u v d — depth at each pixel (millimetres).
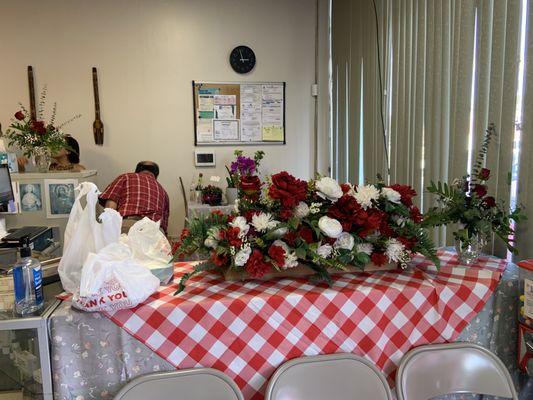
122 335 1218
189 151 3844
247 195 1448
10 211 2404
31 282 1219
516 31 1608
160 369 1243
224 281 1441
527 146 1564
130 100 3717
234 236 1335
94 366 1221
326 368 1276
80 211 1334
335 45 3727
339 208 1438
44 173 2654
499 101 1701
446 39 2080
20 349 1228
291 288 1372
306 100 3971
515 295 1441
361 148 3219
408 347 1381
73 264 1298
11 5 3469
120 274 1168
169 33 3713
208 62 3785
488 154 1747
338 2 3623
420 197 2344
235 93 3855
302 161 4039
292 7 3865
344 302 1329
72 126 3652
